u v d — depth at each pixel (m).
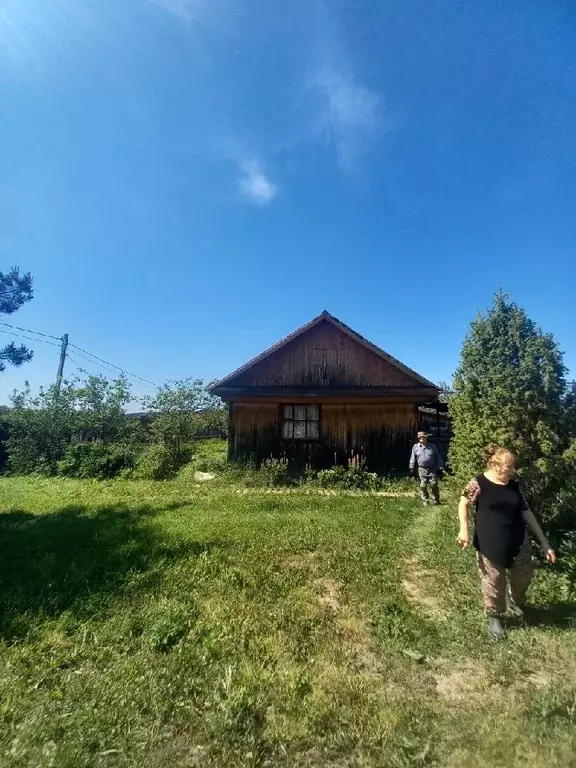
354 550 6.39
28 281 10.16
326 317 16.12
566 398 5.64
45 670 3.55
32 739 2.79
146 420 20.67
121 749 2.69
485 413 5.96
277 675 3.35
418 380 15.19
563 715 2.86
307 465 14.98
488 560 4.01
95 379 19.64
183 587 5.09
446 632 4.03
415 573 5.61
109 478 16.08
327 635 3.97
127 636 4.06
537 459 5.48
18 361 10.19
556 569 5.14
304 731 2.76
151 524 8.12
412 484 13.33
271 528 7.70
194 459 17.27
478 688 3.22
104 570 5.71
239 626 4.10
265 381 15.84
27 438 18.36
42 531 7.93
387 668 3.48
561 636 3.85
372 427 15.07
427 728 2.79
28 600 4.83
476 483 4.27
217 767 2.55
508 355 5.99
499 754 2.56
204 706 3.05
